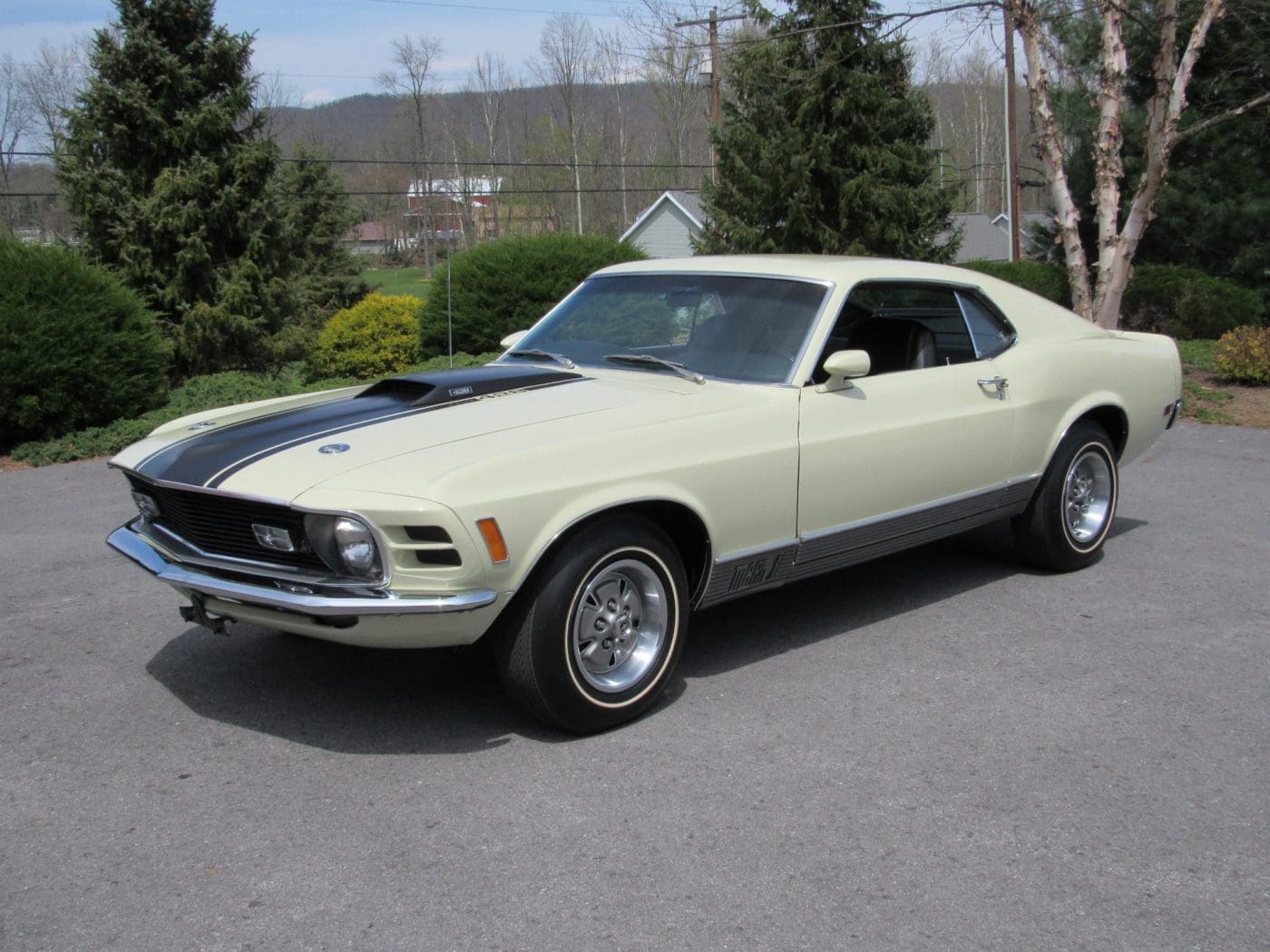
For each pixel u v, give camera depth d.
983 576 5.98
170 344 13.70
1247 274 19.92
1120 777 3.67
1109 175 12.97
